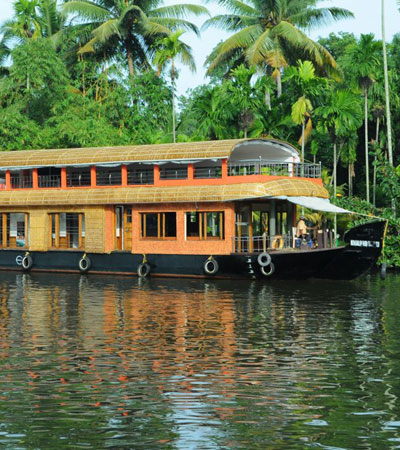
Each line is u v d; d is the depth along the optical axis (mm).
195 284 24844
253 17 41844
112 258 28688
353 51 36906
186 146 27391
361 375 11836
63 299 21016
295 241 26906
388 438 8969
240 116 37188
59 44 49062
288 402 10336
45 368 12320
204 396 10648
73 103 44656
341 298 21078
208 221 26781
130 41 47438
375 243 24641
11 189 31016
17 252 30781
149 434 9109
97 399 10508
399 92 45094
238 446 8734
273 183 25969
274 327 16172
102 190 28766
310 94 36125
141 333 15461
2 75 48562
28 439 8953
